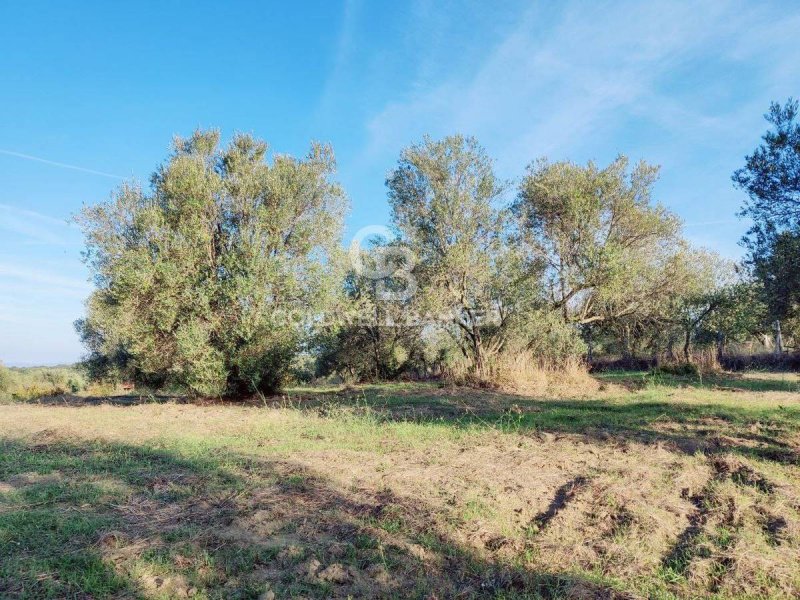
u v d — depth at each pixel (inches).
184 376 523.8
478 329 670.5
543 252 718.5
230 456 265.0
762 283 537.3
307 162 578.9
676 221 733.3
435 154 642.2
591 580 139.0
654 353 929.5
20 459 266.7
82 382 1019.9
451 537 164.2
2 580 137.6
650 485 207.9
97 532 166.6
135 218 527.5
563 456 253.9
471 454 261.7
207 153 577.9
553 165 705.0
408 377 891.4
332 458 257.8
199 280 518.6
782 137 478.3
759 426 313.0
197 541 159.8
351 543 158.9
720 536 163.8
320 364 882.8
